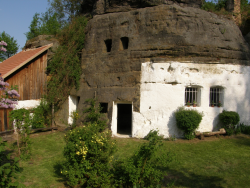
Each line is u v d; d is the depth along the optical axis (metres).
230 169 6.87
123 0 11.88
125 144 9.42
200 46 10.30
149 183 5.30
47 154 8.57
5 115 11.33
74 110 13.05
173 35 10.26
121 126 14.55
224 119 10.45
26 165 7.38
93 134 6.05
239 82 11.22
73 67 12.65
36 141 10.37
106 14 12.23
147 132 10.24
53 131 12.27
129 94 10.54
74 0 24.02
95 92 11.45
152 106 10.22
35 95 12.80
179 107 10.12
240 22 14.29
